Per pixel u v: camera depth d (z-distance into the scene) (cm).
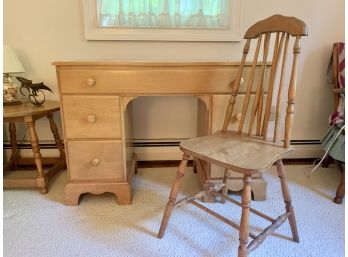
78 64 119
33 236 114
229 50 168
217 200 140
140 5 156
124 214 130
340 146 142
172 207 110
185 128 185
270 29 109
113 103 126
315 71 175
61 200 141
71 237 114
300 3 163
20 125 177
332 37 169
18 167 177
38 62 165
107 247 108
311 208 134
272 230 98
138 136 184
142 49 166
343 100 148
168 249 107
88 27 158
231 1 158
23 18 157
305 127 185
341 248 108
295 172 173
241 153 97
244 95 127
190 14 159
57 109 146
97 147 131
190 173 174
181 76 123
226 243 111
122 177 136
